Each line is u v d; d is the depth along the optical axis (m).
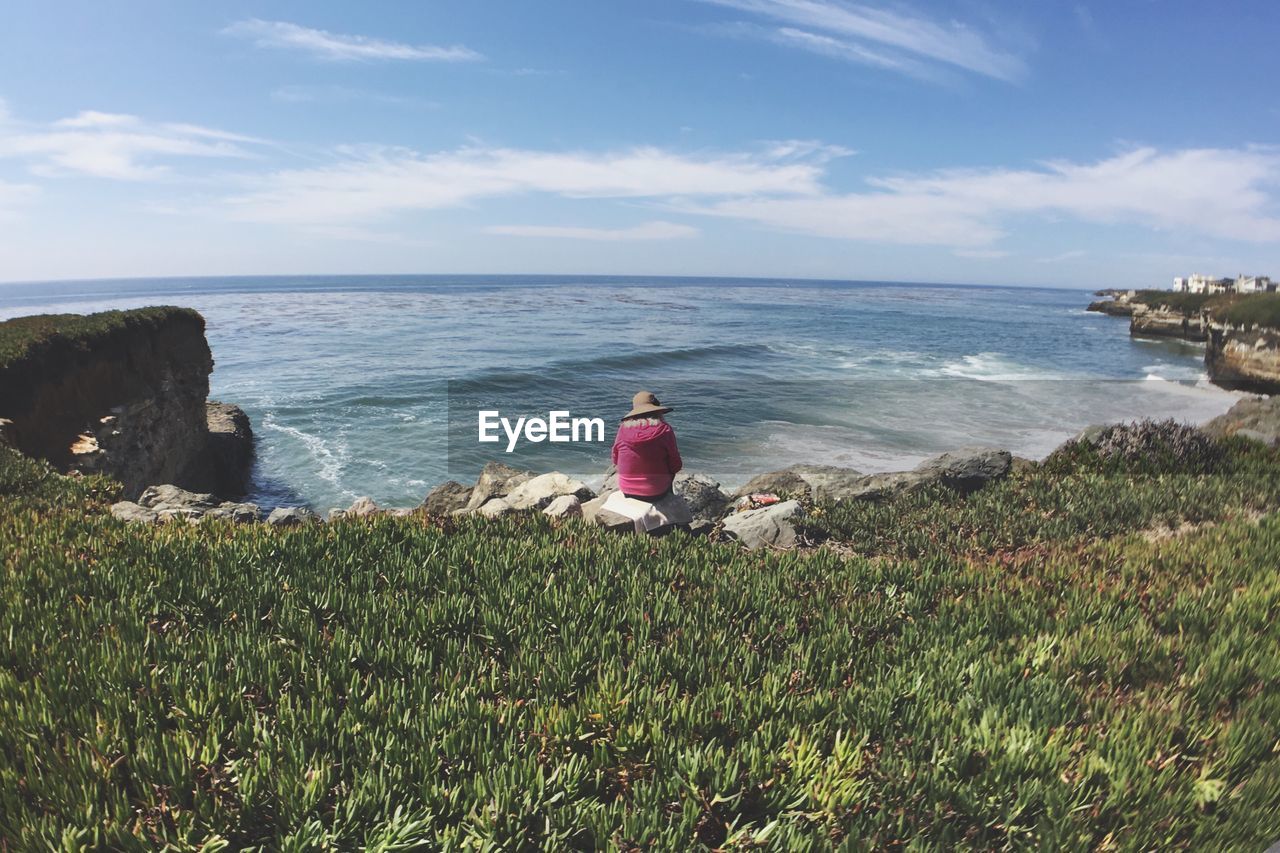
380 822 3.05
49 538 6.71
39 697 3.75
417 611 5.12
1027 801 3.28
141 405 22.14
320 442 29.77
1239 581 6.34
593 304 123.19
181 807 3.19
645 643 4.91
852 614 5.51
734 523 8.88
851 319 96.88
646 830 3.00
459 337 65.19
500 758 3.50
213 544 6.75
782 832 3.06
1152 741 3.77
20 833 2.87
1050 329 95.12
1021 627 5.39
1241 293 80.31
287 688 4.18
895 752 3.65
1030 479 11.63
